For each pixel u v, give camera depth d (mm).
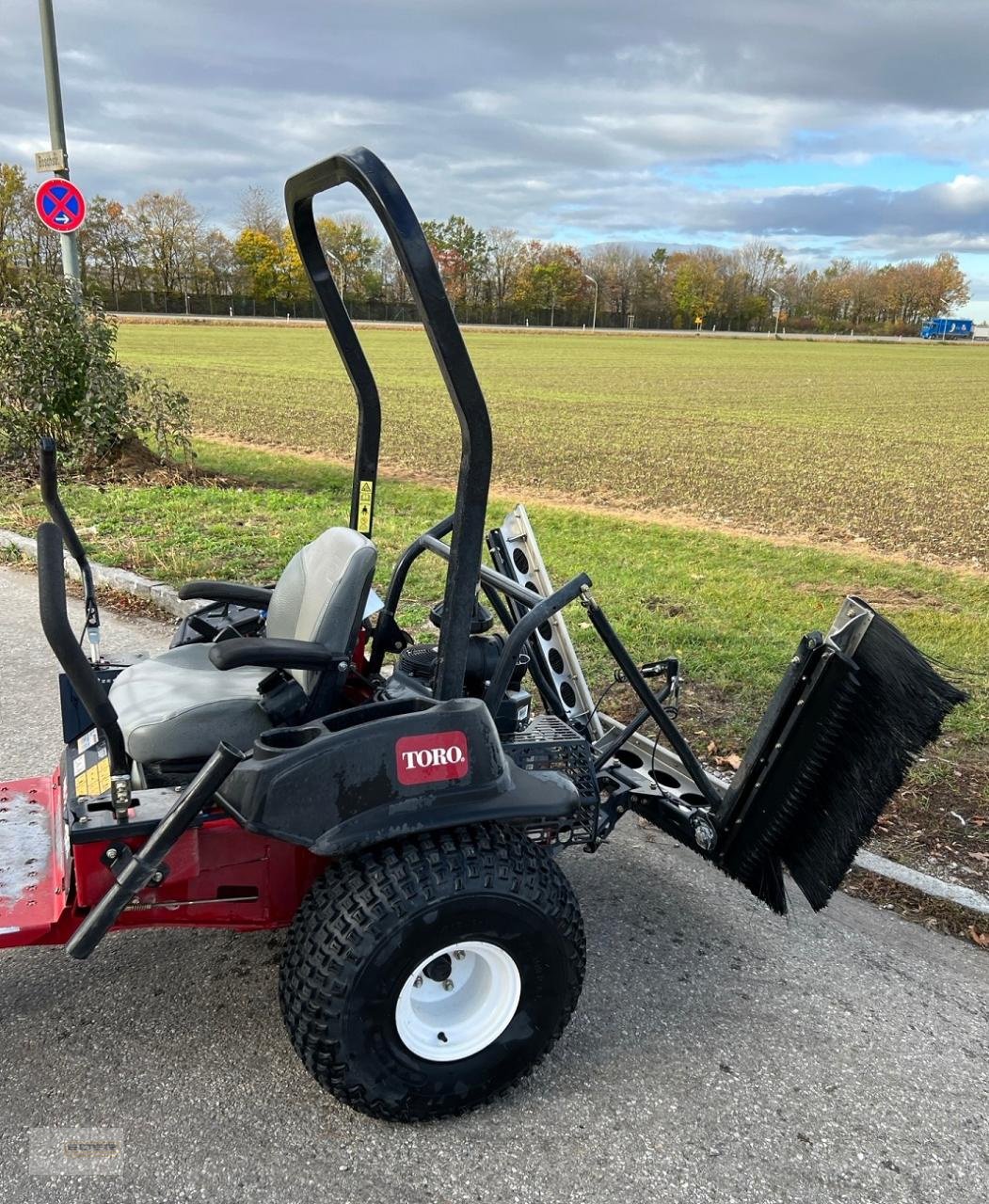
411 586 6656
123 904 2203
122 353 35906
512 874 2363
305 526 8430
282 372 28156
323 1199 2215
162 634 5941
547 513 10016
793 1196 2285
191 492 9680
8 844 2771
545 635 3617
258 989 2934
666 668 3283
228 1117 2438
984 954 3293
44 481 2963
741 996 3006
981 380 42500
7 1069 2580
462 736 2350
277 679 2750
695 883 3633
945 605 7219
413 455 13648
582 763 2969
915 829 3982
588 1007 2924
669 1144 2424
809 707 2689
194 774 2721
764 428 20016
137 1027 2752
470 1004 2500
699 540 8961
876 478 13703
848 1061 2746
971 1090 2658
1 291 9531
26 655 5539
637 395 27250
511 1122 2475
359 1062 2301
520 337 75000
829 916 3455
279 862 2574
